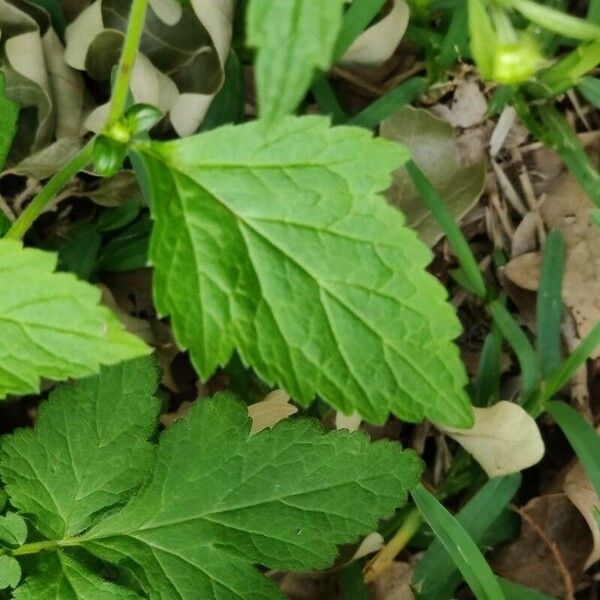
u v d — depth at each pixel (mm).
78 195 441
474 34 340
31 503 384
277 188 354
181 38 437
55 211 446
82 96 441
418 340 358
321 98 446
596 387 448
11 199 441
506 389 452
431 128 448
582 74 440
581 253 449
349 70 454
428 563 427
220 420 390
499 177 456
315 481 391
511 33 338
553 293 438
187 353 446
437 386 359
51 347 348
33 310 348
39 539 385
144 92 429
